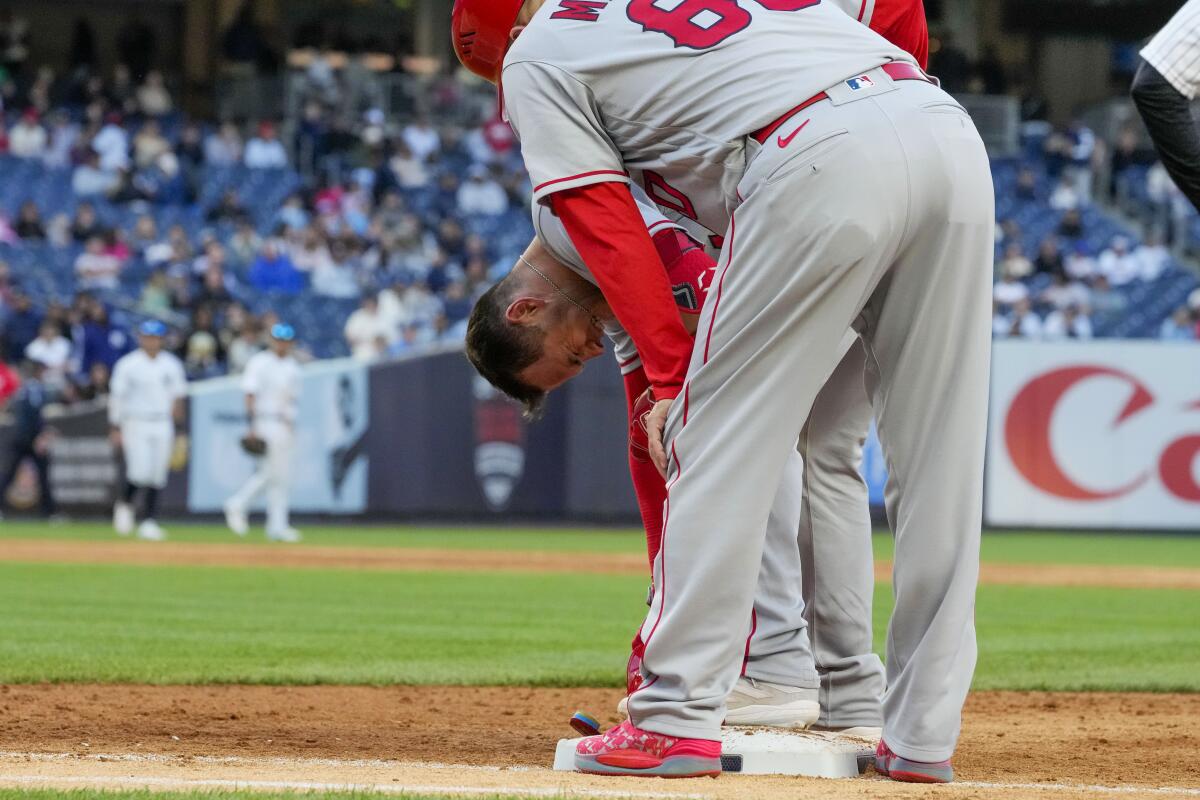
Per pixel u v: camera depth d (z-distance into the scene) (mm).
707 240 12547
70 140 87562
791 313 10203
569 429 65562
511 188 90062
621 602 33344
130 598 32625
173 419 56781
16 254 77375
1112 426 67000
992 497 67000
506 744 13844
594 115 10680
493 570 42625
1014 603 35188
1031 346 66938
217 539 56062
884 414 10930
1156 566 48719
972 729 15867
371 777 11047
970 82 103875
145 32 100062
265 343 71250
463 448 65750
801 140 9977
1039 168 96000
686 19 10469
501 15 11523
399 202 85625
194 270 77562
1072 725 16266
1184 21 13164
